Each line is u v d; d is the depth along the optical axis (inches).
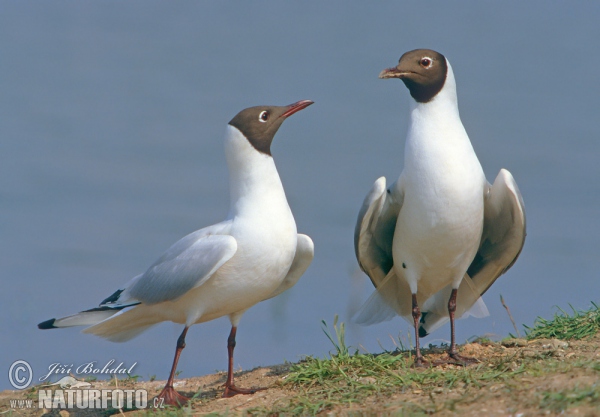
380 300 584.4
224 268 476.1
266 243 478.3
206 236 486.0
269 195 492.1
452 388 427.2
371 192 515.2
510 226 538.3
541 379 411.2
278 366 556.4
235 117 501.4
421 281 538.6
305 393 457.4
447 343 582.9
